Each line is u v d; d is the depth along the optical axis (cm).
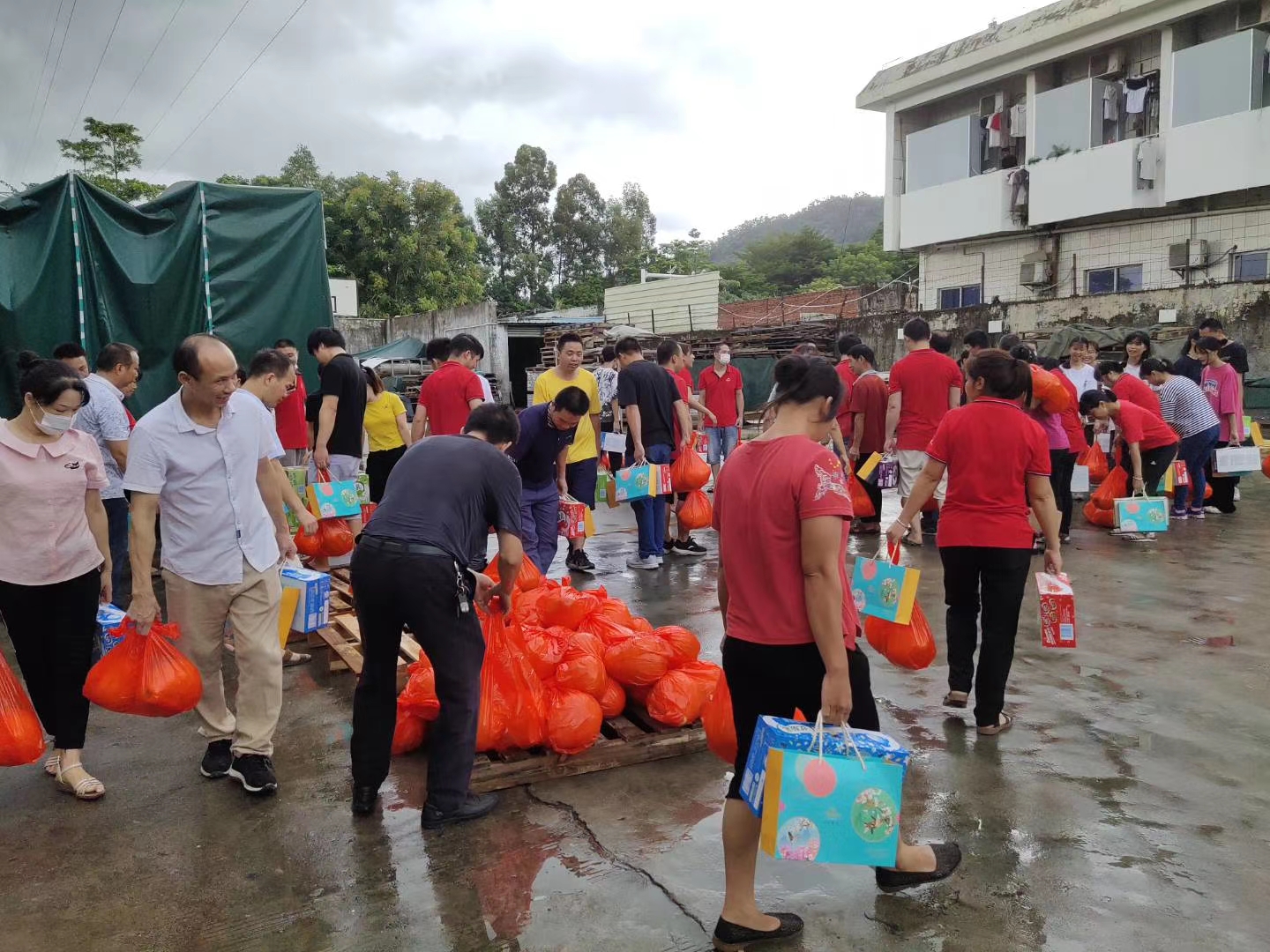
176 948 269
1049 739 407
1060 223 1995
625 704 424
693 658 425
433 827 335
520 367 2936
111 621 405
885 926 273
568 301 4912
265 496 409
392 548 323
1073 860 307
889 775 242
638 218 5509
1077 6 1916
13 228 722
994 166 2138
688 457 779
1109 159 1845
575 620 445
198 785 379
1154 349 1384
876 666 513
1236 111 1680
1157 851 312
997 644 403
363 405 709
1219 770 374
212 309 793
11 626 364
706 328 2733
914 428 784
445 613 327
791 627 258
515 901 289
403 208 3562
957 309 1886
